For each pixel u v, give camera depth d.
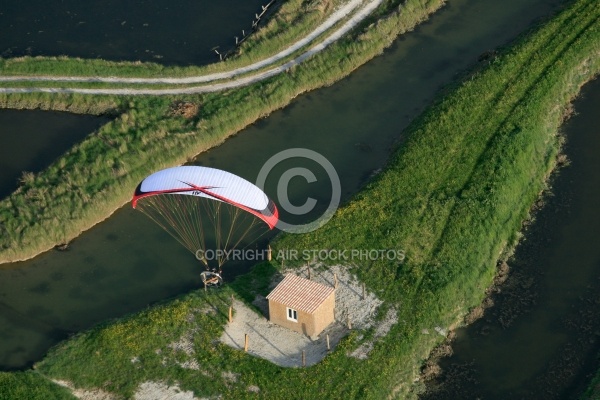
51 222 71.12
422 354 63.22
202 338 63.06
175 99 82.12
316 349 62.53
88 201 72.62
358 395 59.47
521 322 66.25
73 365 61.81
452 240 69.44
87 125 80.94
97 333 63.69
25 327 65.38
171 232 72.12
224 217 73.31
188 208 73.94
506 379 62.62
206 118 80.12
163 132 78.44
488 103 81.88
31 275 69.19
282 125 82.06
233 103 81.75
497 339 65.12
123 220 73.19
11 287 68.31
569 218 73.75
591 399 60.41
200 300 65.88
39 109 82.50
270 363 61.28
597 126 81.69
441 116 80.56
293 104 84.12
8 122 81.50
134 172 75.56
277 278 67.75
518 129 78.75
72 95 82.50
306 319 62.56
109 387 60.50
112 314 66.25
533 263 70.38
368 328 63.72
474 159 76.25
